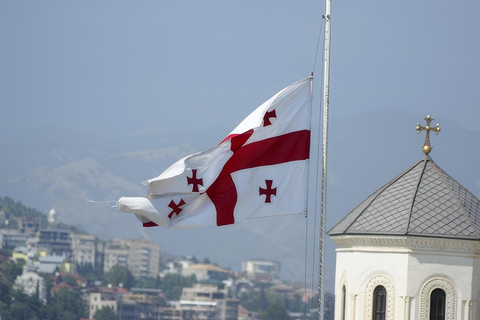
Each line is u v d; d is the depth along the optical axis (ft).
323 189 291.99
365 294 331.36
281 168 297.12
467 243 323.78
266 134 296.51
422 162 352.49
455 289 325.01
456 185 345.51
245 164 295.69
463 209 332.39
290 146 297.53
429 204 334.65
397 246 326.85
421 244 324.80
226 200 294.05
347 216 348.18
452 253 325.01
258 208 295.69
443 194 338.95
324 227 290.35
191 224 291.38
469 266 325.21
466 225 326.85
